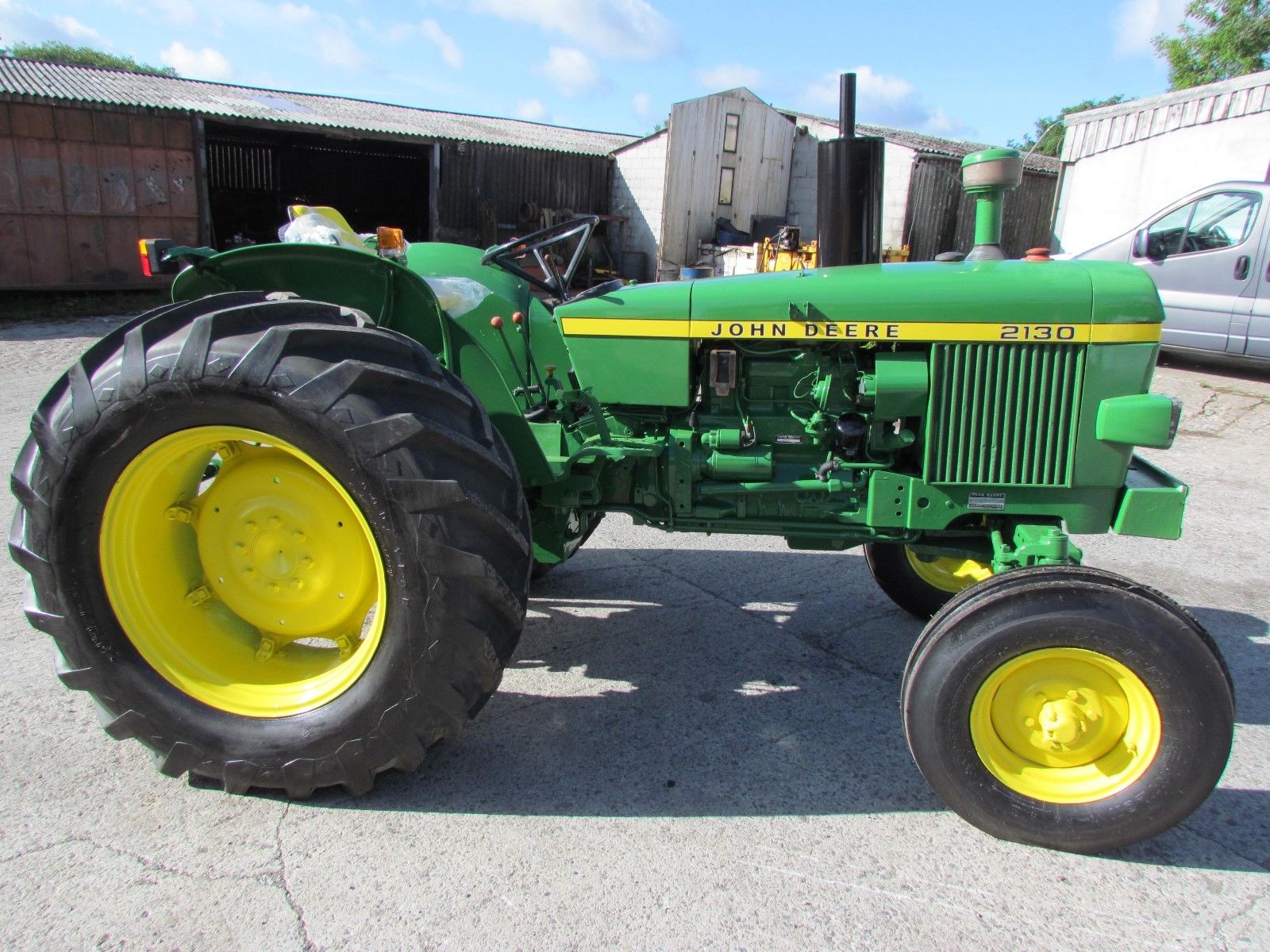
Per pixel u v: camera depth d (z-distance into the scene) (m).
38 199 12.59
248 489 2.39
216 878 2.09
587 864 2.17
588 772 2.56
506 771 2.55
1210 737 2.12
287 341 2.12
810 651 3.40
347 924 1.95
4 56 16.28
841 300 2.63
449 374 2.33
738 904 2.04
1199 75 23.69
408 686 2.21
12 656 3.14
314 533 2.38
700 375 2.86
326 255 2.54
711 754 2.68
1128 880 2.17
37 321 11.52
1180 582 4.25
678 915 2.00
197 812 2.34
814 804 2.44
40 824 2.27
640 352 2.79
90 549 2.28
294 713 2.33
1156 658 2.11
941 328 2.59
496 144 17.22
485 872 2.13
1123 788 2.21
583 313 2.81
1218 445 6.99
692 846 2.25
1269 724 2.94
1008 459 2.65
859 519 2.84
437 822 2.32
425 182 18.86
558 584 4.03
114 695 2.34
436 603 2.16
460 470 2.19
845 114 2.82
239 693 2.40
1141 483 2.70
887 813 2.41
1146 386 2.57
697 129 17.75
